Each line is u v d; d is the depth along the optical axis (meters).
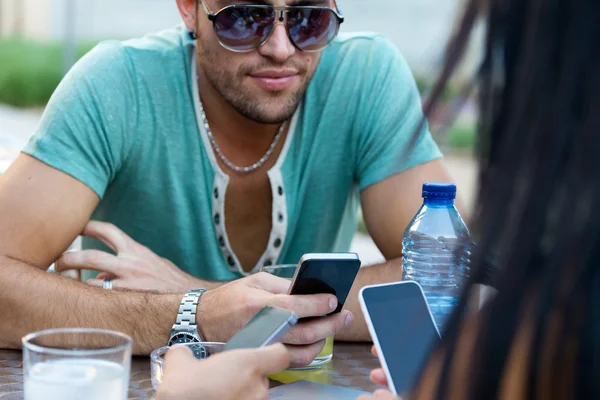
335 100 2.38
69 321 1.75
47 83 14.94
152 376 1.48
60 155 2.11
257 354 1.16
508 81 0.68
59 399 1.09
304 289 1.50
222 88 2.19
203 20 2.19
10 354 1.71
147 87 2.30
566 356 0.70
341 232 2.55
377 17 13.64
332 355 1.71
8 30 18.16
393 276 1.97
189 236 2.40
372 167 2.32
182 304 1.71
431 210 1.74
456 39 0.69
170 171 2.34
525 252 0.66
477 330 0.71
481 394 0.70
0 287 1.79
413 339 1.20
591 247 0.64
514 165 0.66
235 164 2.34
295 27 2.12
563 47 0.63
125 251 2.12
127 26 19.16
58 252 2.09
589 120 0.63
